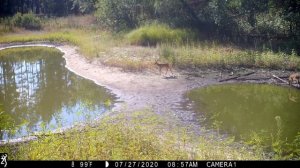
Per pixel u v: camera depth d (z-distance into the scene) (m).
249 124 11.84
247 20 26.73
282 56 19.75
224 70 19.09
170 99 14.68
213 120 12.20
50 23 40.56
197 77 17.95
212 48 21.97
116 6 31.75
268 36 25.06
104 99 14.95
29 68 21.95
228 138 10.53
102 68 20.03
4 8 49.88
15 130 11.06
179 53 20.97
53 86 17.50
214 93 15.53
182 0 29.30
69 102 14.91
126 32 29.30
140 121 11.74
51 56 25.59
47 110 13.91
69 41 30.12
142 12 31.69
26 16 40.84
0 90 17.03
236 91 15.86
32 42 31.42
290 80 16.55
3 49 29.17
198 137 10.49
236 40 25.33
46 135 10.26
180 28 27.41
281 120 12.22
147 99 14.70
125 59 20.72
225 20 26.73
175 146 9.39
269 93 15.56
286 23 25.16
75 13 49.34
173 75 18.25
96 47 24.22
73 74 19.75
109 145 8.84
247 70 19.02
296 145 9.89
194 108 13.53
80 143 9.13
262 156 9.16
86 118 12.53
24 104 14.72
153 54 22.03
